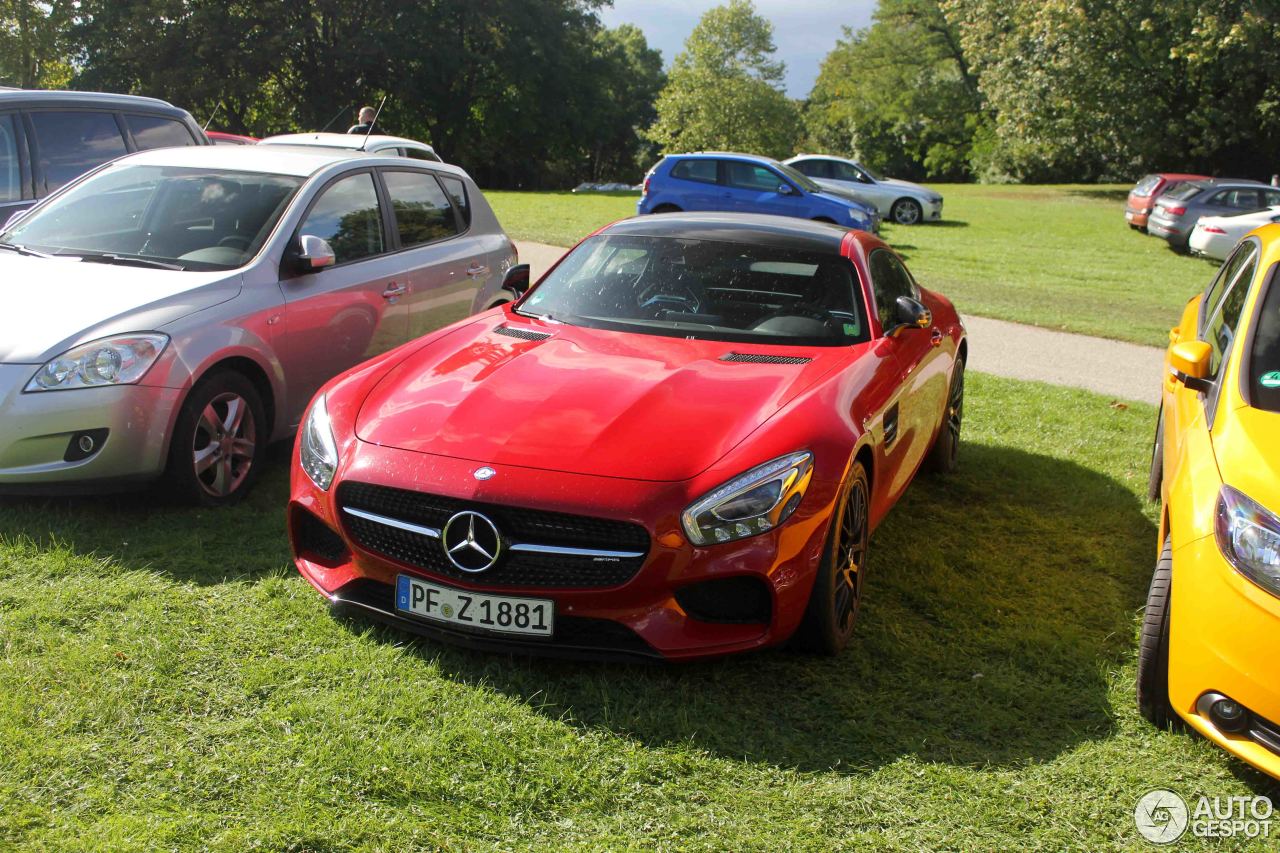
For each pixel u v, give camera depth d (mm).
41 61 36500
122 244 5027
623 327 4199
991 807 2664
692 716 3021
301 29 44375
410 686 3090
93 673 3070
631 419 3340
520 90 55156
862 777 2768
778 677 3275
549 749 2809
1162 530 3414
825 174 24656
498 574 3105
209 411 4504
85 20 41125
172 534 4238
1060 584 4188
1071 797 2730
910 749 2912
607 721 2961
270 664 3170
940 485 5469
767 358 3891
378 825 2447
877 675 3326
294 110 49906
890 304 4637
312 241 5023
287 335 4918
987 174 56125
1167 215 21984
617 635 3125
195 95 42625
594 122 59062
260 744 2760
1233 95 38375
